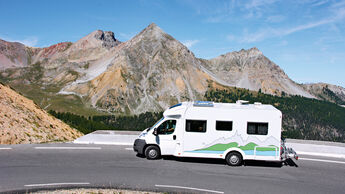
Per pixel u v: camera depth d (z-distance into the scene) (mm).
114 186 11477
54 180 11906
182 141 15617
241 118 15328
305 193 11766
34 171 13000
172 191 11266
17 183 11336
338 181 13555
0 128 21062
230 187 12133
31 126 25375
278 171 14938
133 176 12992
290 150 15680
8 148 17188
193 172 14094
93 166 14273
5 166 13539
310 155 18703
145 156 16797
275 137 15172
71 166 14070
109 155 16625
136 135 21625
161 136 15938
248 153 15297
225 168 15102
